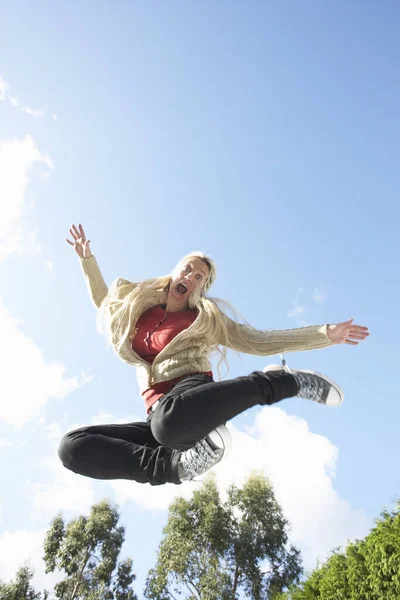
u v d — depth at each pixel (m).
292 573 14.02
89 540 16.91
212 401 1.28
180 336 1.79
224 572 13.80
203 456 1.33
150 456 1.50
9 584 16.34
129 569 17.25
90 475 1.54
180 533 14.46
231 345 1.85
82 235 2.32
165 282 2.09
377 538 6.94
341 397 1.44
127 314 1.97
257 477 15.87
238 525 14.73
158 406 1.34
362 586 6.99
